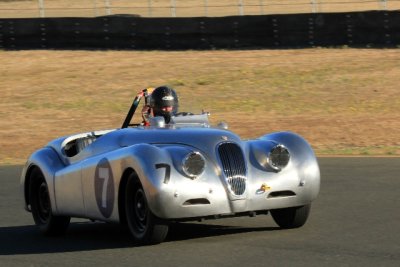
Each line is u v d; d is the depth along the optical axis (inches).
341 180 1094.4
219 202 672.4
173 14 3686.0
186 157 665.0
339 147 1563.7
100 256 665.0
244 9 3927.2
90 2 4429.1
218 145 698.2
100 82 2506.2
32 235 821.9
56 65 2719.0
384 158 1326.3
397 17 2581.2
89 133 845.8
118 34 2856.8
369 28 2613.2
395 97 2128.4
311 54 2605.8
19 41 2935.5
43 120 2078.0
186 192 658.8
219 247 668.7
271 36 2714.1
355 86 2268.7
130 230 699.4
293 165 714.2
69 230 852.6
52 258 677.3
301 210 732.7
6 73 2667.3
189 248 669.9
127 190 693.9
